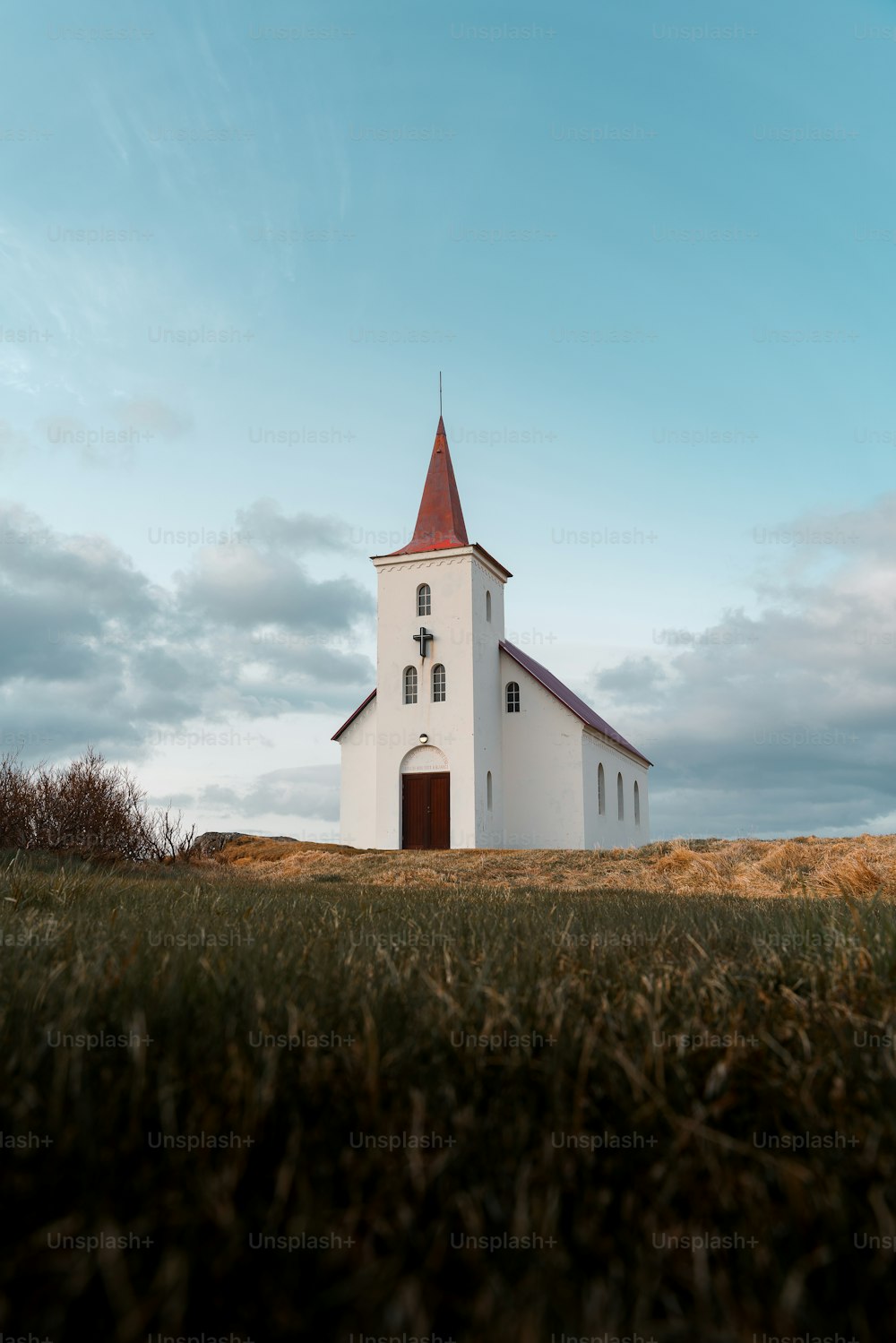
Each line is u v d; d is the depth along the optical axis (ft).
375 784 109.81
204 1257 5.04
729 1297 4.90
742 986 10.36
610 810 125.90
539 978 10.25
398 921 17.70
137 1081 6.43
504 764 112.27
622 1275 5.12
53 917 16.98
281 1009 8.51
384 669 108.47
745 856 54.39
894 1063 7.23
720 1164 6.25
